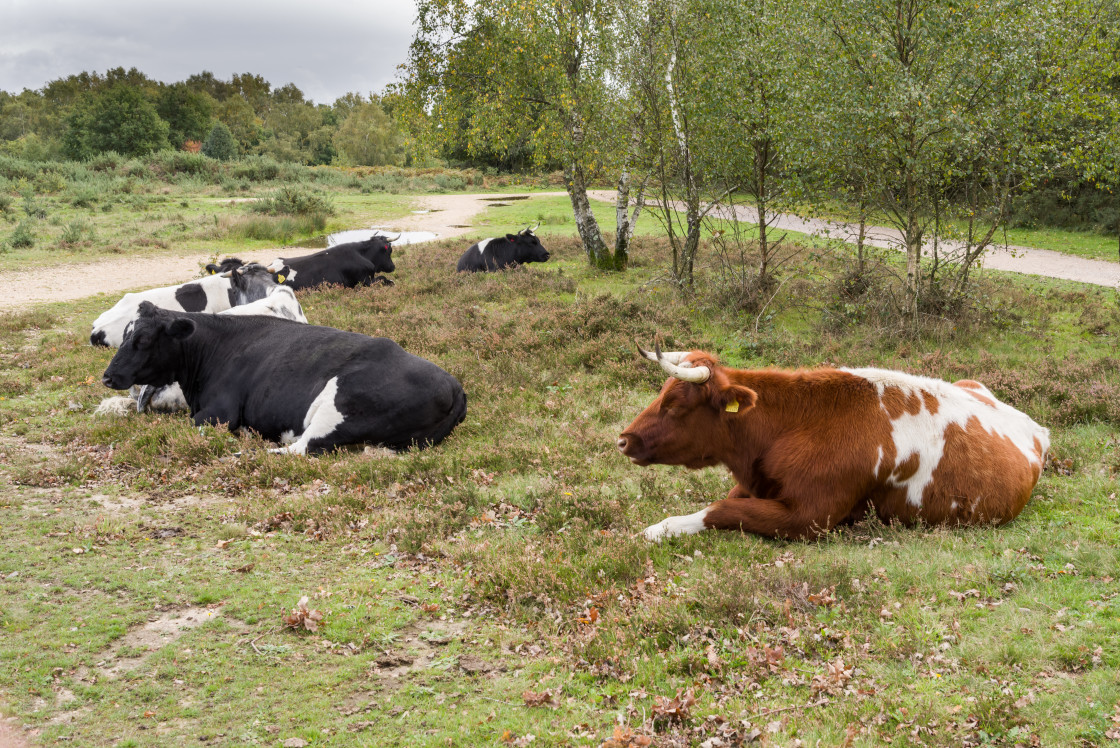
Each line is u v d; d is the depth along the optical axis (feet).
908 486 18.16
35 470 23.20
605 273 61.98
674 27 47.67
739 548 17.51
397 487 21.70
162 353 27.37
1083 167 40.52
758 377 18.78
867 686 12.23
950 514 18.15
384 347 25.70
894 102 36.76
